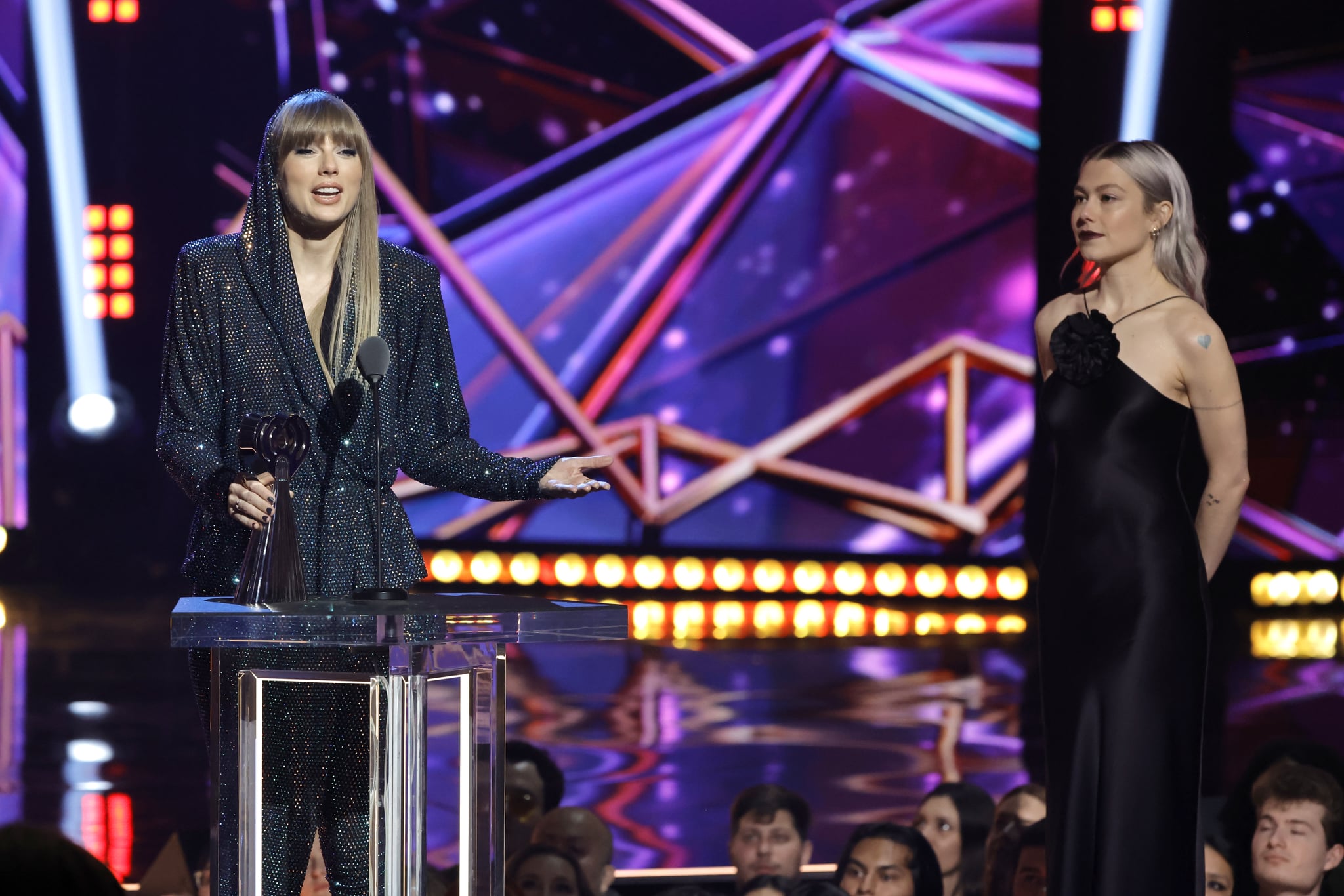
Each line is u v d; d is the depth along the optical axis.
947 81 29.39
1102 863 8.12
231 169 29.33
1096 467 8.34
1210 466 8.48
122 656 21.56
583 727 16.95
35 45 29.11
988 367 29.67
